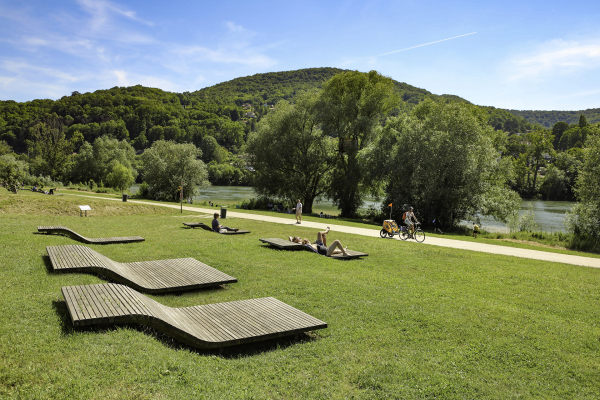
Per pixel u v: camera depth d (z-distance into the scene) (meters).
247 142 44.66
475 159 31.72
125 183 62.91
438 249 14.45
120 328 4.87
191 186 49.16
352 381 4.33
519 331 6.12
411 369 4.66
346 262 10.92
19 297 5.68
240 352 5.01
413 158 33.56
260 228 18.77
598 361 5.23
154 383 3.78
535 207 62.59
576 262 14.02
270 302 6.51
